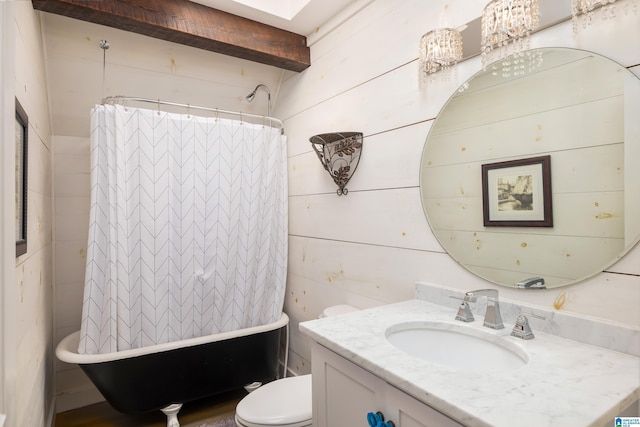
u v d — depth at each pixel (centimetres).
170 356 193
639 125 91
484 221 128
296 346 249
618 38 95
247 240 227
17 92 116
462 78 135
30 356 135
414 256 157
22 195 116
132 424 210
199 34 191
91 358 173
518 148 117
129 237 192
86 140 228
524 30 108
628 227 94
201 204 212
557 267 108
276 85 267
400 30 163
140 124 195
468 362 115
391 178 168
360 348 100
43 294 176
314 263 228
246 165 227
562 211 107
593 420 66
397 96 165
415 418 83
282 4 206
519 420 66
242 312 226
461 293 134
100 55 205
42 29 183
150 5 178
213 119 217
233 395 241
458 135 137
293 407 147
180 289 206
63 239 225
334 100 207
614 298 97
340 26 202
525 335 105
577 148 103
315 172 226
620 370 85
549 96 109
